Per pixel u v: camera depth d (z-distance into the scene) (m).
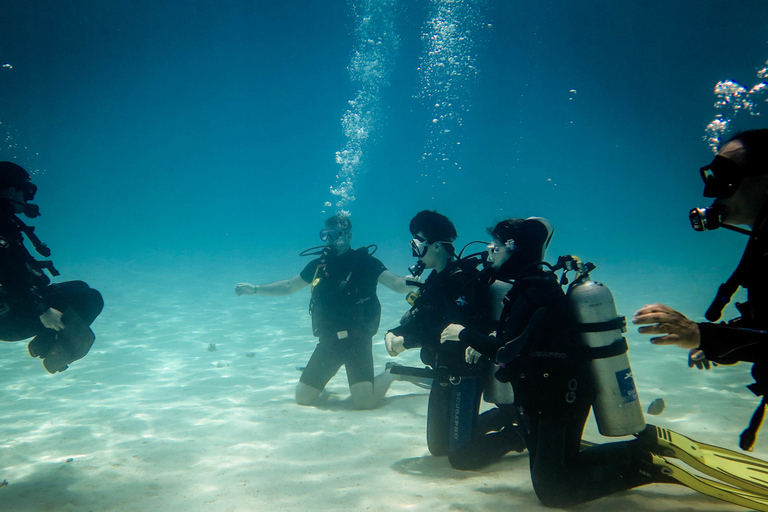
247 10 48.06
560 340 2.19
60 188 87.38
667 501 2.26
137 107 58.03
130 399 4.32
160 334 7.52
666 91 49.19
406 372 2.96
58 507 2.34
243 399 4.30
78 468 2.82
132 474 2.73
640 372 4.91
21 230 2.65
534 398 2.21
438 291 2.88
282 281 4.52
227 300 11.36
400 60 55.38
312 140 74.38
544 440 2.21
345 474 2.70
